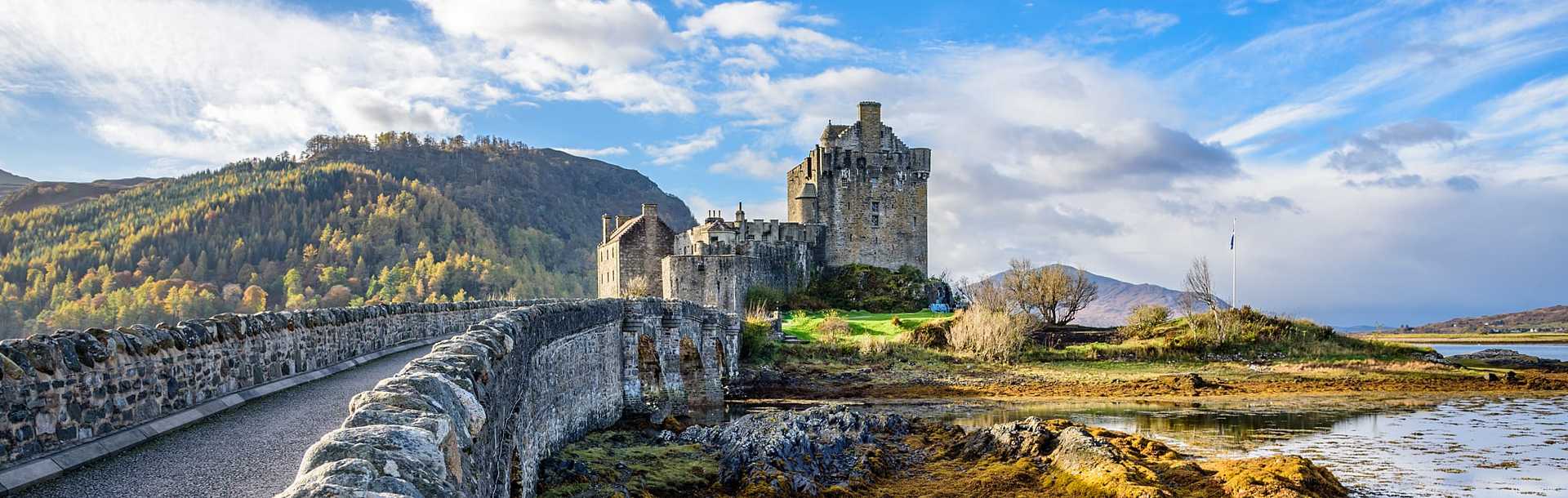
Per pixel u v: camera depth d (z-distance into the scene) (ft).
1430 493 110.73
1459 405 199.11
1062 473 108.17
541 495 79.71
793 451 113.70
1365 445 145.38
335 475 23.18
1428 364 260.83
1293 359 270.46
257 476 41.24
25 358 41.81
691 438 126.62
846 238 434.71
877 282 411.54
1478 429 161.99
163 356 53.72
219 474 41.52
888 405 208.13
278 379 73.26
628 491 88.07
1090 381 238.27
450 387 35.86
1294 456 126.11
